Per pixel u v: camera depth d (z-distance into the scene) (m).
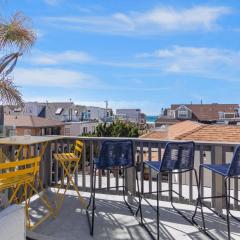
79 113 71.06
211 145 4.94
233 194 5.39
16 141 4.56
